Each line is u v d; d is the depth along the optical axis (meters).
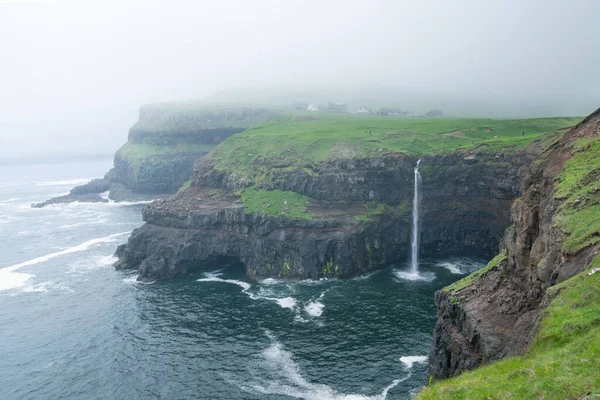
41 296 113.81
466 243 133.12
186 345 86.44
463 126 169.38
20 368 80.38
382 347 81.69
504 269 56.84
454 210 132.38
